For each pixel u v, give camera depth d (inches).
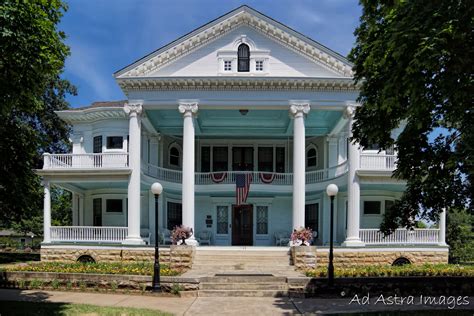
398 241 901.8
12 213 517.3
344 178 1003.3
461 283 586.9
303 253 788.6
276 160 1213.1
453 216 1323.8
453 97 369.4
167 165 1176.2
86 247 893.2
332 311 474.0
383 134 476.4
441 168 446.9
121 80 912.3
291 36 931.3
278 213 1166.3
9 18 361.7
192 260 800.9
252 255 840.3
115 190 1077.1
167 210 1137.4
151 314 443.8
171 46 933.2
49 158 956.0
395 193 1066.7
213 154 1210.0
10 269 660.1
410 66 350.6
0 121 460.1
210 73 942.4
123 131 1049.5
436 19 359.3
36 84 418.3
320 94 919.7
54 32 422.6
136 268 666.8
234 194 1166.3
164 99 923.4
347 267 832.3
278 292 582.2
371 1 453.7
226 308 494.6
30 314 434.0
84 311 454.3
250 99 922.1
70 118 1078.4
